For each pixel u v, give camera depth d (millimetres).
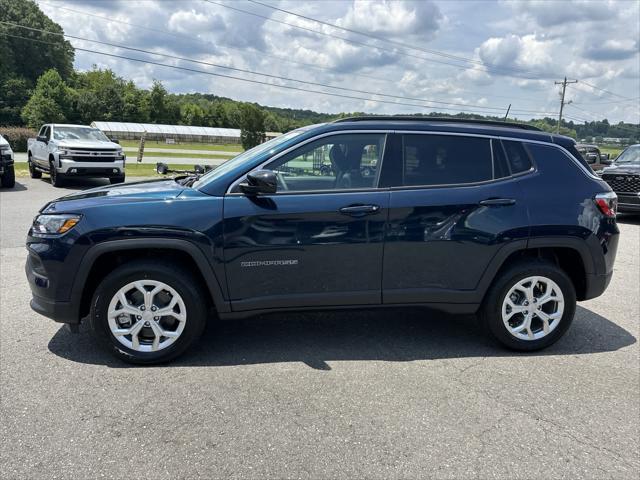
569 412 3352
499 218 4094
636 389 3686
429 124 4184
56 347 4188
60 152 15438
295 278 3947
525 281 4203
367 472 2703
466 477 2682
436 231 4031
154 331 3867
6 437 2936
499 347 4398
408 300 4117
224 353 4156
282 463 2762
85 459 2756
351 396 3488
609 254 4336
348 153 4047
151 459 2770
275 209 3855
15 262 6824
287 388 3580
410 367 3969
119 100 117625
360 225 3941
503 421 3223
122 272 3771
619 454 2914
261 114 71438
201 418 3178
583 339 4652
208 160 35688
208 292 4055
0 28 95062
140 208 3781
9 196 13375
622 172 11938
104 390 3504
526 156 4262
